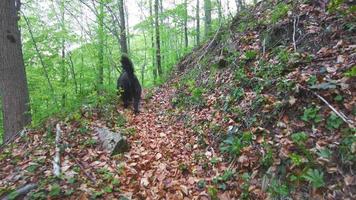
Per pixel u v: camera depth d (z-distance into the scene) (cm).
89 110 686
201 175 461
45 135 586
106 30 1189
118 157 512
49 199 398
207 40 1176
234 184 423
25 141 592
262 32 741
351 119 418
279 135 454
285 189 380
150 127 681
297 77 513
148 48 1841
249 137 475
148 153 541
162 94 1007
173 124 679
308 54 561
